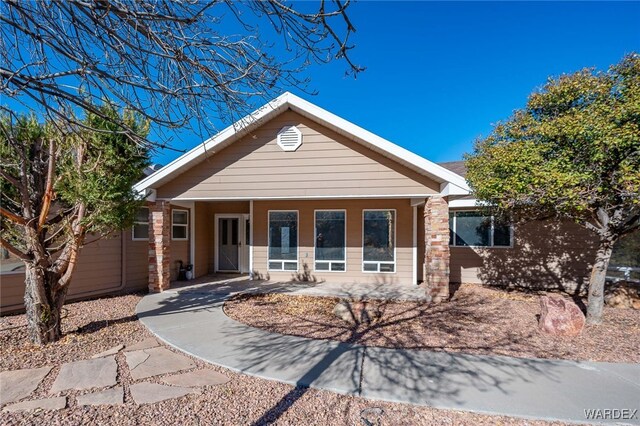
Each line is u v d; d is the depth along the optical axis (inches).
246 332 214.7
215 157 321.1
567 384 141.6
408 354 176.4
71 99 92.6
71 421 113.8
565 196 206.4
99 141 195.0
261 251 435.8
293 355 173.8
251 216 437.4
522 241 398.9
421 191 299.6
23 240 222.4
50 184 193.3
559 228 383.9
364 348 185.2
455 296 337.1
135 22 89.1
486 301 313.4
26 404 124.6
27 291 195.3
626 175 186.9
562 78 246.2
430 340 201.5
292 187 311.3
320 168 308.3
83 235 212.2
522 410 120.8
